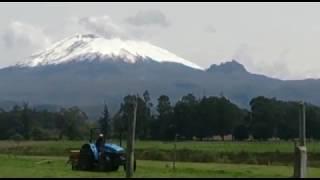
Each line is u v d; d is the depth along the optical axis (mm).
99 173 53906
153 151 113562
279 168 69438
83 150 59781
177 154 108750
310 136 176000
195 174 53281
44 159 82000
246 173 56594
